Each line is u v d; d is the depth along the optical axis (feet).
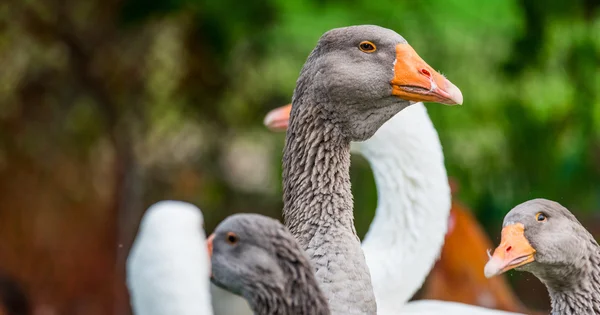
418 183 29.30
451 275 39.68
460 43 40.91
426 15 40.47
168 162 56.08
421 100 23.62
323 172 23.93
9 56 54.75
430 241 29.30
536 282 52.75
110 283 53.36
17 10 53.11
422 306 30.04
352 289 22.75
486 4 40.73
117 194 54.08
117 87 54.44
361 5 40.50
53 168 55.16
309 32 39.68
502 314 29.40
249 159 58.49
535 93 47.37
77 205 54.90
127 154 54.24
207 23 49.19
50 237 54.19
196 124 55.62
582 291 25.54
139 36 53.52
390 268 28.68
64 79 55.06
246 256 19.40
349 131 24.02
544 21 46.39
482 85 44.14
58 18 53.31
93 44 53.72
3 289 48.37
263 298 19.36
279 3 41.11
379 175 29.60
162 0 48.65
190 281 14.24
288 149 24.50
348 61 23.80
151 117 55.16
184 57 53.47
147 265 14.28
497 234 50.90
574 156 50.21
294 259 19.38
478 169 47.50
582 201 52.54
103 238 54.24
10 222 53.93
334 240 23.29
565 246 24.80
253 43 48.06
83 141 55.62
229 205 56.24
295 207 24.13
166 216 14.46
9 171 54.60
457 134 44.93
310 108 24.07
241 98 53.47
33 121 55.36
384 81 23.67
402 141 29.40
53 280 53.62
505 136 47.14
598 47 48.03
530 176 49.88
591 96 48.44
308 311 19.34
